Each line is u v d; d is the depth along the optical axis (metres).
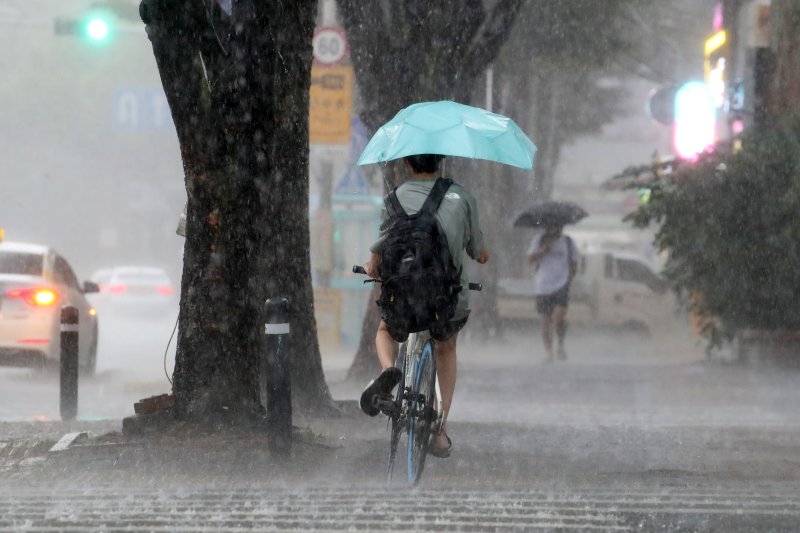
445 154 24.27
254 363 30.22
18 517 20.88
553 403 48.88
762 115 66.62
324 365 67.12
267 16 29.52
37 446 30.09
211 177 29.77
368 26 51.44
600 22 86.56
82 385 56.09
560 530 19.42
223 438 29.27
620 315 94.69
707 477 27.03
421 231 23.78
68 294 56.94
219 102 29.53
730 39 72.81
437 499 22.91
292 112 37.03
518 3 51.69
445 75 51.59
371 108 52.09
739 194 57.53
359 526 19.78
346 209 77.31
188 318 30.17
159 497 23.42
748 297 58.84
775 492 24.45
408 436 24.59
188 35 29.00
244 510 21.55
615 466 29.00
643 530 19.58
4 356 54.53
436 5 51.22
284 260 37.38
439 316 23.83
